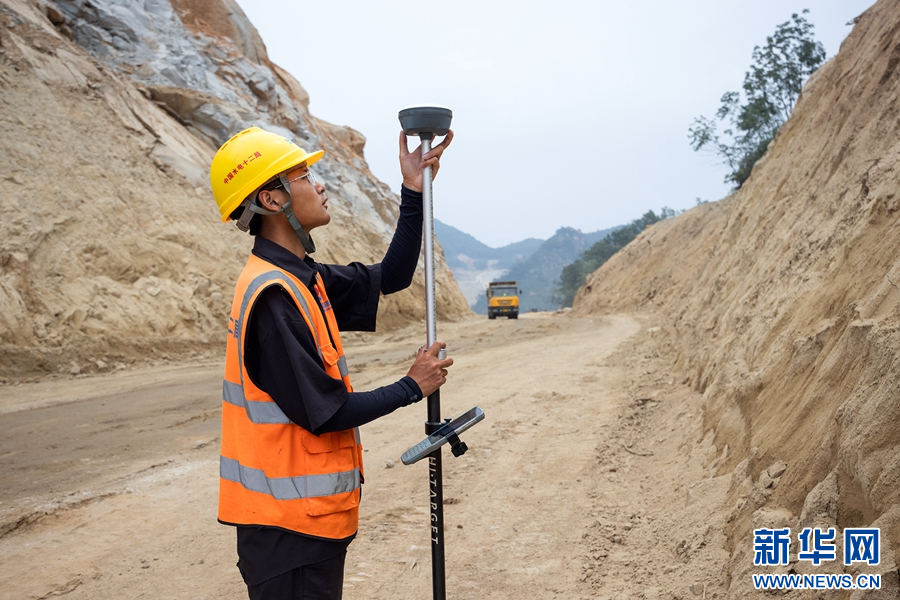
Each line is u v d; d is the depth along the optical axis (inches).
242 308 76.3
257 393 75.6
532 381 429.4
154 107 890.1
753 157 1588.3
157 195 722.2
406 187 98.2
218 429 317.4
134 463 255.0
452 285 1551.4
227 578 151.6
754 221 392.5
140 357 562.6
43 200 595.2
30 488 222.4
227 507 78.2
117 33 995.3
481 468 235.3
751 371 191.2
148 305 612.7
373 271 96.6
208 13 1298.0
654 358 474.0
